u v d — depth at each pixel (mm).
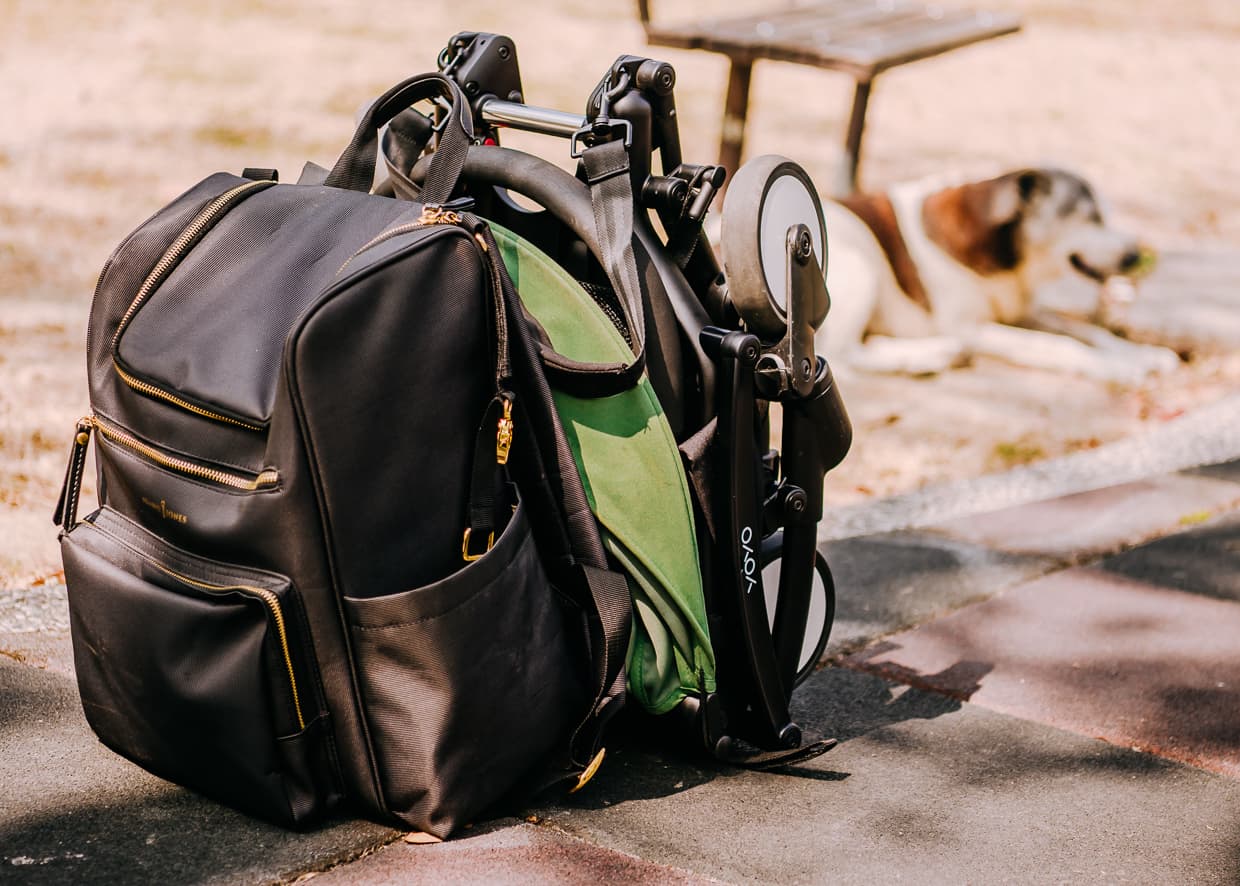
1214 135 8680
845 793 2037
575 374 1816
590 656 1863
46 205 5398
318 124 6840
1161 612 2822
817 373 1976
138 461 1800
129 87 7367
